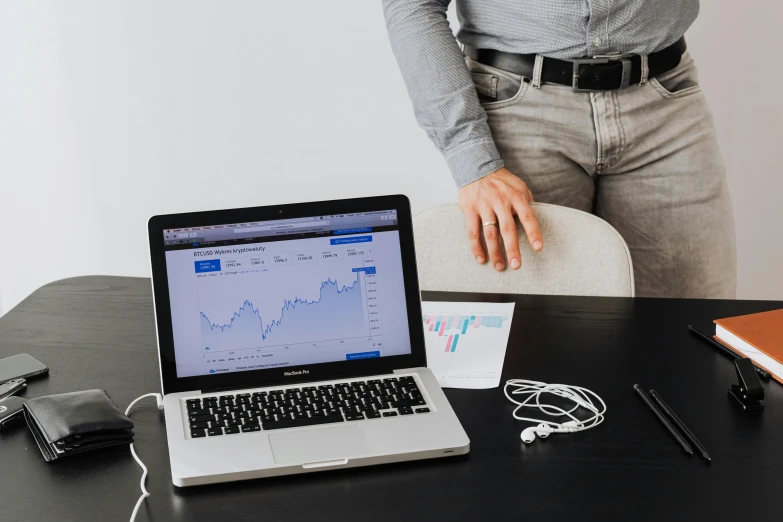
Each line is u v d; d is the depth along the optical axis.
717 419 1.05
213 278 1.13
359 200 1.17
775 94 2.64
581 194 1.93
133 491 0.92
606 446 1.00
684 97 1.86
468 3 1.82
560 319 1.37
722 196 1.93
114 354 1.28
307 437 1.00
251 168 2.97
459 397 1.13
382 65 2.79
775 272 2.84
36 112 3.02
